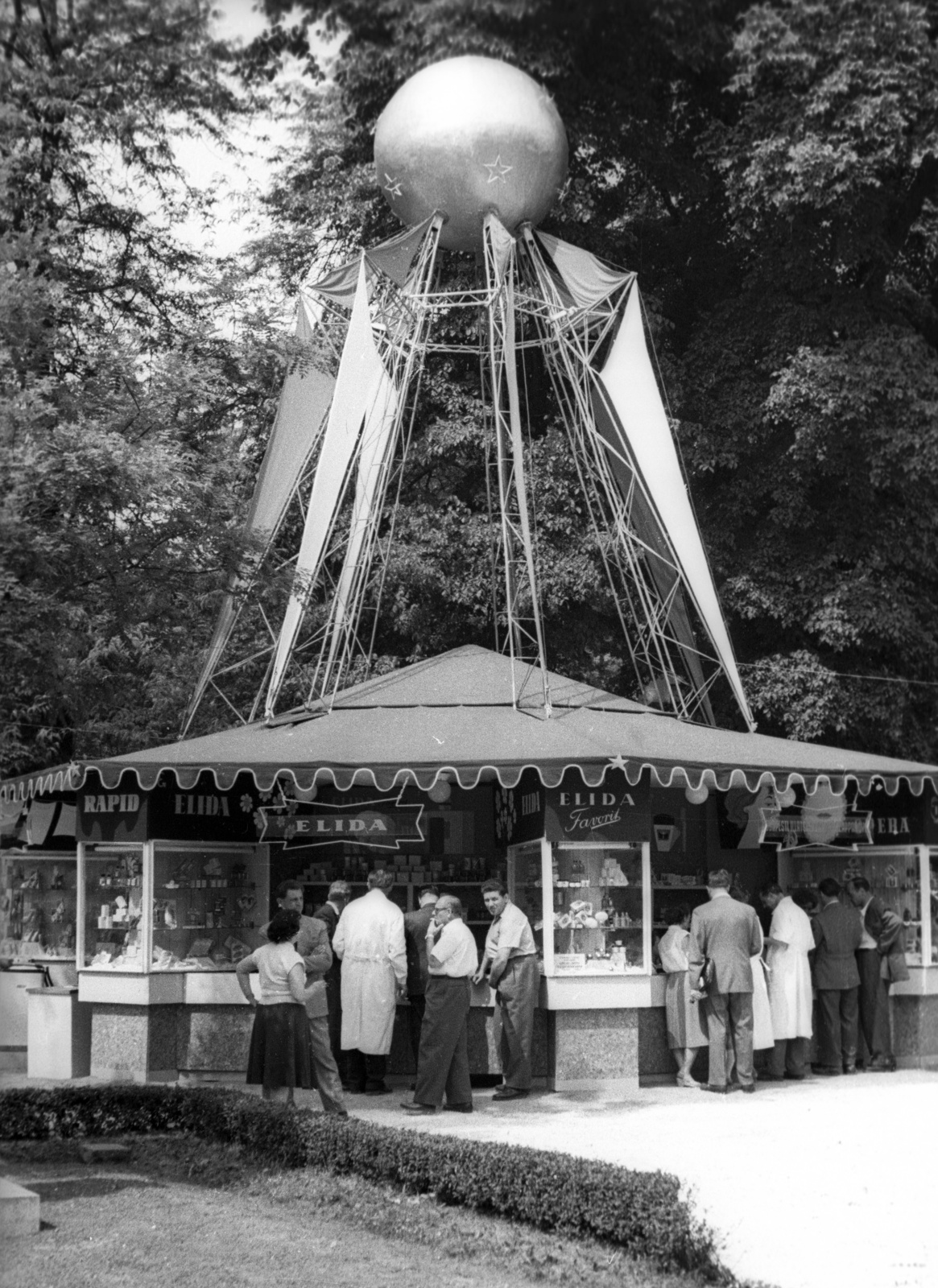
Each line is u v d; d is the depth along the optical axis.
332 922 16.25
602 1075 16.02
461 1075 14.64
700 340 28.72
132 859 17.05
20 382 14.95
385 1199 10.51
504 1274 8.81
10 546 13.12
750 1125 13.68
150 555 17.66
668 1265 8.73
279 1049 13.16
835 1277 8.35
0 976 19.11
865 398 26.25
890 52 24.75
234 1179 11.45
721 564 28.38
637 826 16.33
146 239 25.45
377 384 22.47
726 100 27.36
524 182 21.33
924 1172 11.33
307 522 21.58
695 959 15.94
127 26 19.80
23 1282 8.44
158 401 18.47
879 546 28.33
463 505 27.84
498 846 18.48
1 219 16.17
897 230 28.89
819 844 19.23
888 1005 18.11
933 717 30.00
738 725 28.92
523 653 28.28
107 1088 13.51
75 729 23.88
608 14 23.19
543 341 23.52
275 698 20.97
